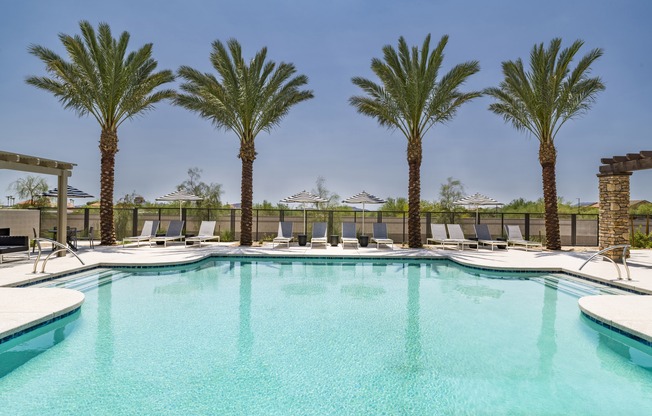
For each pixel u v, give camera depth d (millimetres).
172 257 11023
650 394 3498
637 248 15391
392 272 10141
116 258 10734
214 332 5137
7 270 8492
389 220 17281
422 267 11039
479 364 4160
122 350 4465
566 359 4297
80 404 3223
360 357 4332
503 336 5086
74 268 8883
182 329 5254
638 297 6098
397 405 3262
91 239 13672
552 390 3557
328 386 3611
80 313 5922
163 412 3107
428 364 4141
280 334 5086
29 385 3572
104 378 3729
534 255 12523
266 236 17391
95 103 14531
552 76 13773
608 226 11555
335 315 6008
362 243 15094
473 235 16484
